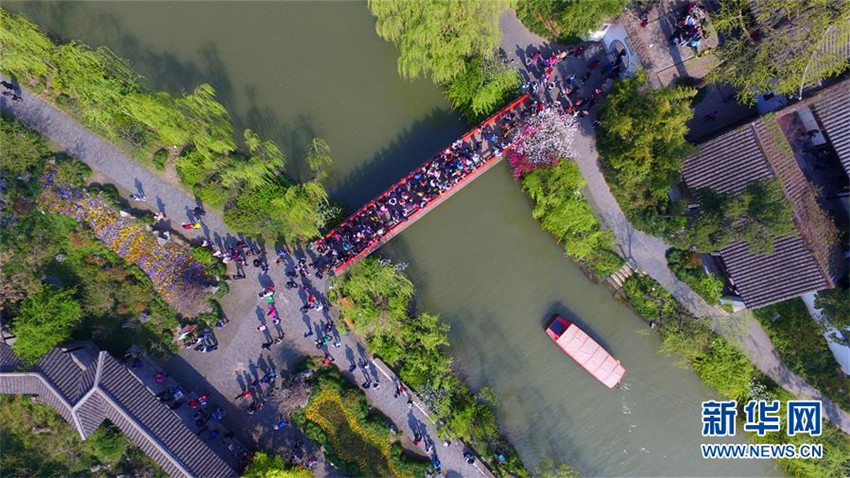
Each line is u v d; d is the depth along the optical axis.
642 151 30.58
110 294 35.00
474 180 36.50
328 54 37.19
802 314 34.78
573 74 35.81
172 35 36.97
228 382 35.84
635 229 35.94
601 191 36.06
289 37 37.22
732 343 34.97
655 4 33.66
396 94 37.09
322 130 36.81
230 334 35.81
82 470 34.81
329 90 37.03
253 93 36.81
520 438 36.72
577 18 33.00
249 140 31.67
